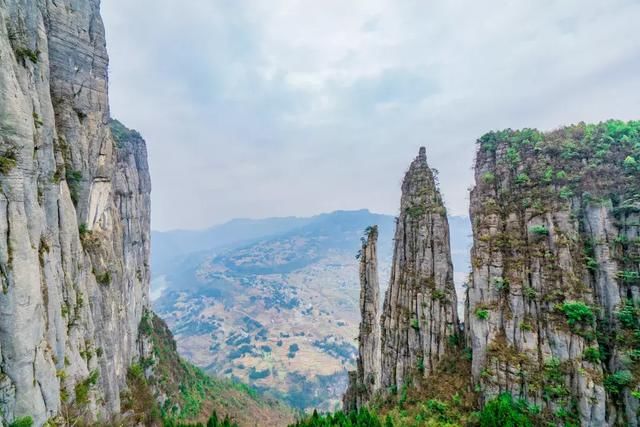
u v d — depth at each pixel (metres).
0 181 34.12
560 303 54.72
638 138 59.44
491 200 66.75
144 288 143.62
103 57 60.69
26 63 40.78
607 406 48.78
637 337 50.41
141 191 145.50
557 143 64.44
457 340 69.62
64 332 43.59
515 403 53.12
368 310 94.31
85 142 56.34
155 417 81.94
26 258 35.59
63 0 52.12
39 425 35.81
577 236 57.53
